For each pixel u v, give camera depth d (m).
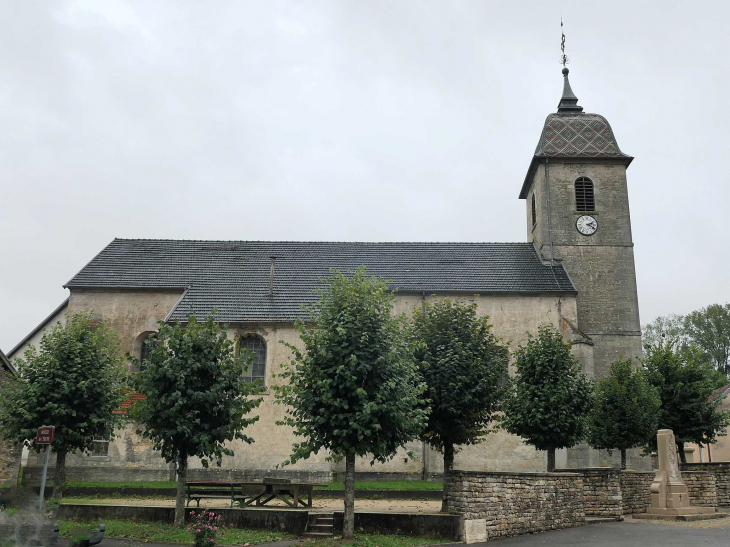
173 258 35.66
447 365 20.05
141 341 32.72
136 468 28.08
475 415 20.44
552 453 22.06
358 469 28.47
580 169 35.59
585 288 34.00
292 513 17.08
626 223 34.84
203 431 17.56
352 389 16.27
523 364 22.86
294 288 32.81
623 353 33.00
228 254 36.16
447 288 32.00
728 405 42.19
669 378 28.00
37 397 20.00
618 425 24.53
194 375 17.64
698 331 60.03
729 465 25.19
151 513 17.73
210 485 19.50
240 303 31.48
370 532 16.56
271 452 28.30
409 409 16.75
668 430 21.55
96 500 22.44
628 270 34.16
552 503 18.27
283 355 29.69
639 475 22.23
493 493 16.64
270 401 28.91
